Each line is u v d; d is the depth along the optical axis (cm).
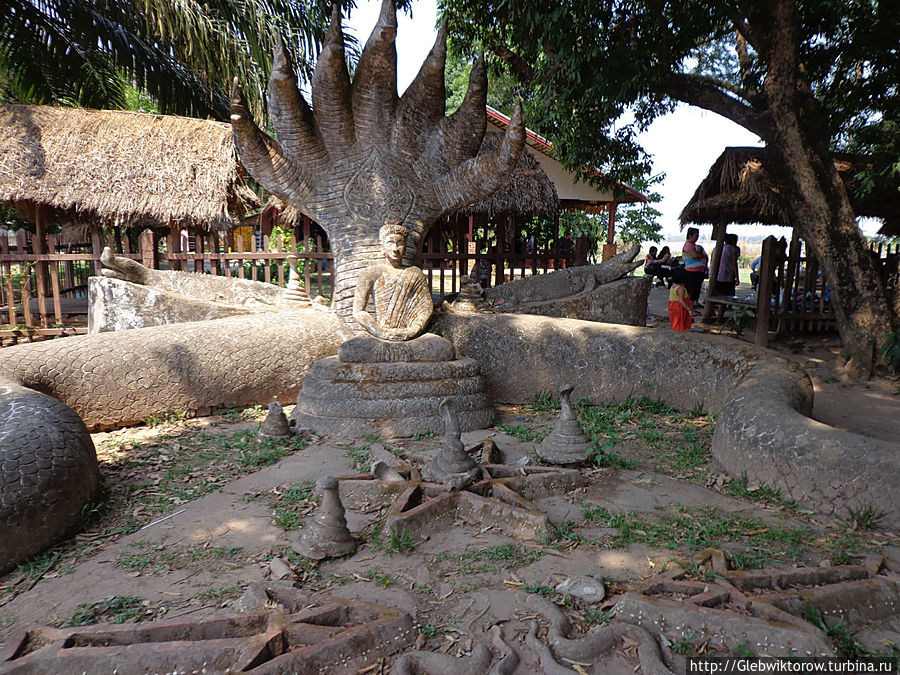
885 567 332
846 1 817
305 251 948
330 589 314
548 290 834
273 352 666
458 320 728
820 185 823
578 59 806
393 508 386
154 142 905
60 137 873
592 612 289
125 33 1182
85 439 417
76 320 961
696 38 856
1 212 1409
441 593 311
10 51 1131
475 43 1220
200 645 252
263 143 691
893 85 855
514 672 253
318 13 1190
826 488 405
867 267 827
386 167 724
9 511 333
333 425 568
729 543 362
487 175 720
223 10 1125
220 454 515
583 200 1703
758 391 522
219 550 352
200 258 908
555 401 709
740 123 875
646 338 706
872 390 777
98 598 304
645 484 459
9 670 239
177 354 611
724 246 1309
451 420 447
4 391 439
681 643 267
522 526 377
